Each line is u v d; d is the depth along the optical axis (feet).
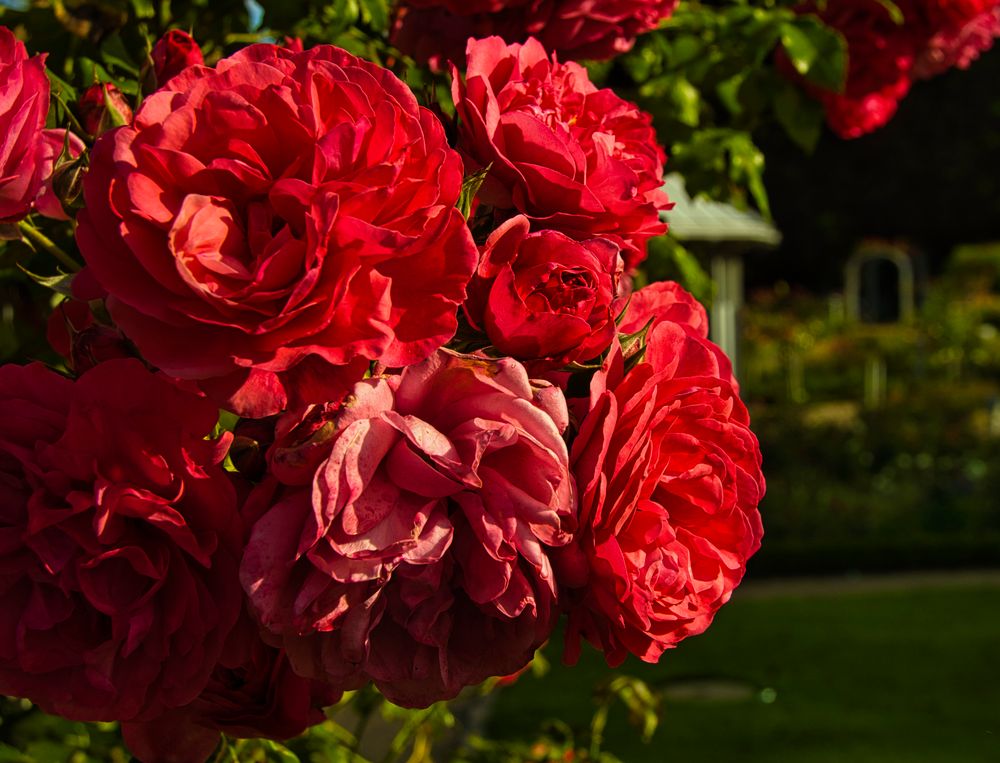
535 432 1.92
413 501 1.90
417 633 1.91
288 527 1.88
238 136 1.86
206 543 1.91
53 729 3.08
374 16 2.94
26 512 1.92
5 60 2.04
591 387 1.98
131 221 1.83
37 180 2.03
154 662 1.92
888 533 18.75
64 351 2.28
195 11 3.10
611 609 1.98
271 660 2.00
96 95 2.28
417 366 1.93
